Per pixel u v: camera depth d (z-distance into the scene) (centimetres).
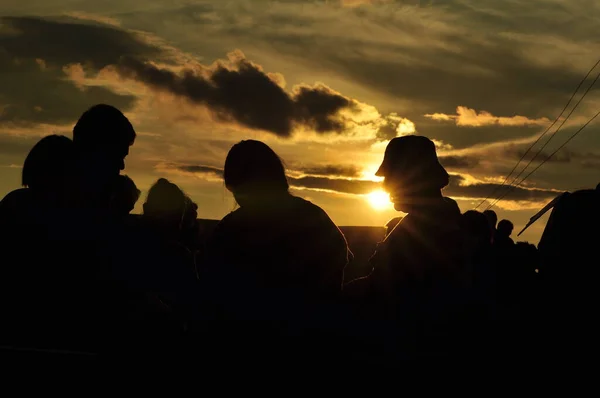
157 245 454
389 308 486
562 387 467
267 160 477
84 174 452
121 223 455
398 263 490
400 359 468
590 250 498
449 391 462
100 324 449
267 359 454
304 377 455
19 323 448
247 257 464
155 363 448
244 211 474
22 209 456
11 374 436
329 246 468
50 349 446
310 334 459
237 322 459
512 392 461
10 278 448
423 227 494
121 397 440
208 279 467
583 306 492
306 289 463
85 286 446
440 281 486
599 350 477
